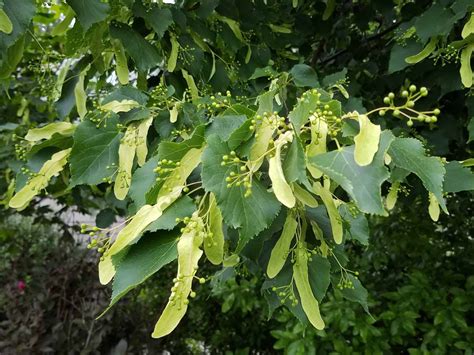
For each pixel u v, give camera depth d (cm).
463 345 69
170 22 45
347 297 37
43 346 79
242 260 45
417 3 66
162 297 100
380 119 52
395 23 75
